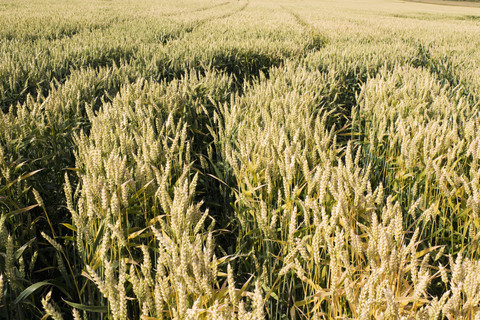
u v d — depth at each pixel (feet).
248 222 9.51
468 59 34.09
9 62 23.07
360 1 237.86
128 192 8.31
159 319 5.08
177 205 6.38
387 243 5.59
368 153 14.01
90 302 7.16
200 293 5.19
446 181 9.87
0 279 4.56
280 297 7.69
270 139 10.25
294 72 26.27
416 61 36.50
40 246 10.24
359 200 7.40
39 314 8.05
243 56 36.01
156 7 95.25
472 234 7.61
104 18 63.67
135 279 5.40
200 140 16.01
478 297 4.97
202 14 84.58
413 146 10.02
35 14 62.08
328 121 18.22
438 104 15.29
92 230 7.13
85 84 17.66
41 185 11.78
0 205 9.50
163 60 29.48
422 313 5.03
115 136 10.64
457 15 137.69
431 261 9.67
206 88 19.24
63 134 12.92
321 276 7.03
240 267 8.79
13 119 11.94
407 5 214.07
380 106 15.48
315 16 94.48
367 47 38.73
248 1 172.35
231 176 11.57
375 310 5.24
